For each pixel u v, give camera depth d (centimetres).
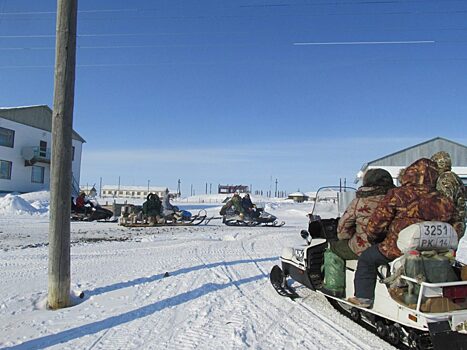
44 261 910
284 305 615
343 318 554
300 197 6806
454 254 421
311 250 608
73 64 616
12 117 3722
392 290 434
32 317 548
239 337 476
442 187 535
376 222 450
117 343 458
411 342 427
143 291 680
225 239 1431
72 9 615
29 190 3897
